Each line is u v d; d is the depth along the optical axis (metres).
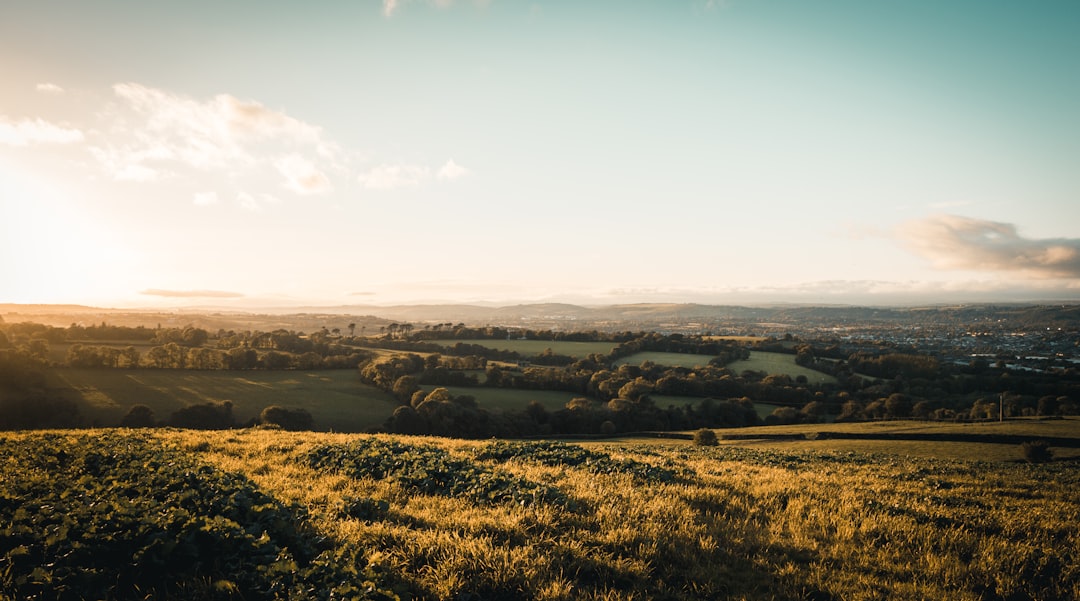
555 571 8.53
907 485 17.36
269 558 7.75
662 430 85.44
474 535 9.66
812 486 15.65
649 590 8.36
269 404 78.62
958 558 10.22
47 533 7.68
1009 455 56.31
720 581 8.79
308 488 13.24
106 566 7.22
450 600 7.50
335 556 7.93
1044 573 9.88
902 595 8.71
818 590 8.78
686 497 13.46
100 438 19.50
